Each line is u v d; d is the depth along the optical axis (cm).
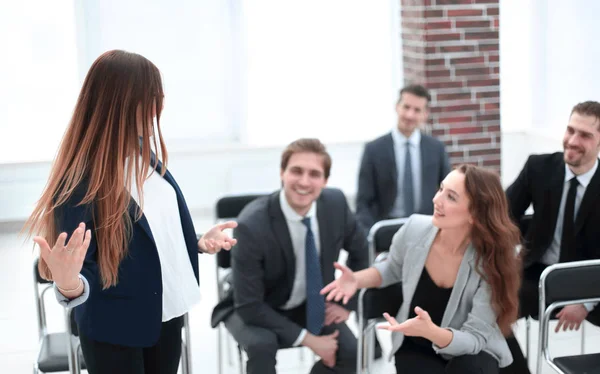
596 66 597
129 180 203
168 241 217
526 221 356
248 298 306
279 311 320
